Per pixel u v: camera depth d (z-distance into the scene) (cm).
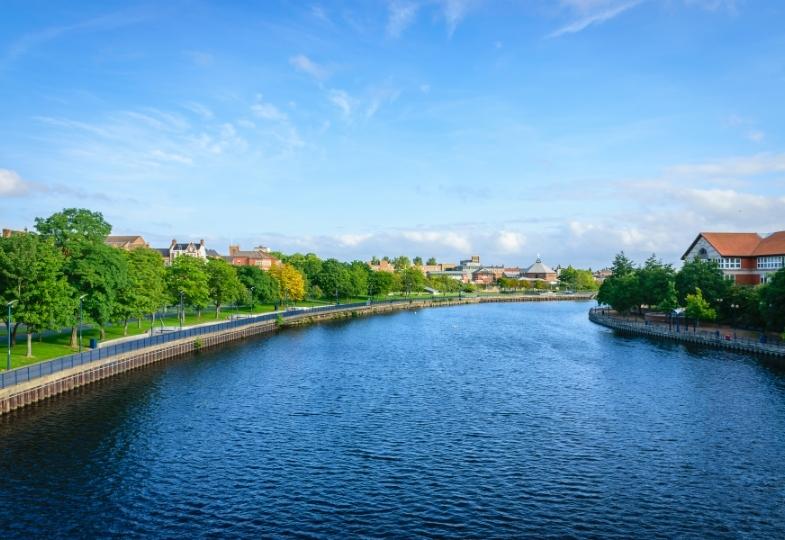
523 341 12325
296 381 7794
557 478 4400
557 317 19412
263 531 3553
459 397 6919
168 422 5756
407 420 5928
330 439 5303
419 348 11175
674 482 4322
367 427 5678
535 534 3541
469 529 3600
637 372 8425
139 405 6369
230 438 5297
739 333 11388
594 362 9381
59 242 9838
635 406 6444
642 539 3484
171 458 4759
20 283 7350
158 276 11269
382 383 7719
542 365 9150
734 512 3834
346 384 7631
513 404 6581
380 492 4138
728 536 3525
